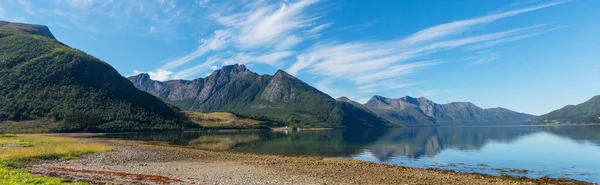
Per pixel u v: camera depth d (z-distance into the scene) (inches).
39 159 1544.0
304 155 2672.2
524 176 1684.3
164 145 3491.6
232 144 4074.8
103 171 1237.1
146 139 4817.9
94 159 1726.1
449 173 1673.2
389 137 6510.8
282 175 1374.3
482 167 2055.9
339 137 6505.9
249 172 1441.9
